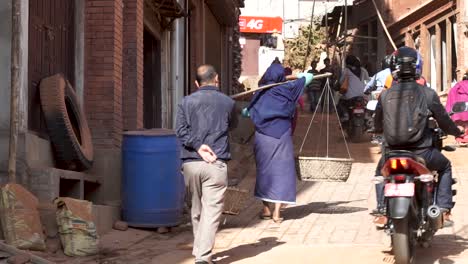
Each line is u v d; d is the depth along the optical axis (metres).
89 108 9.98
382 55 30.80
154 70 14.24
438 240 7.84
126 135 8.77
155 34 13.87
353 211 9.82
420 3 28.20
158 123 14.25
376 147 16.89
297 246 7.68
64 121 8.52
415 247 7.13
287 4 42.31
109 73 9.99
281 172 8.98
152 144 8.61
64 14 9.65
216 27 22.75
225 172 6.82
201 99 6.92
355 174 13.24
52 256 7.27
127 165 8.73
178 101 15.26
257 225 9.00
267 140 9.01
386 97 6.67
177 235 8.60
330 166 8.98
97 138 9.95
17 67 7.72
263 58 42.34
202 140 6.80
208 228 6.73
